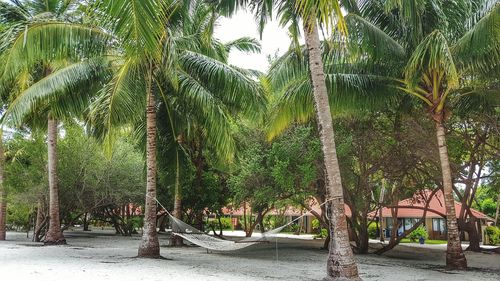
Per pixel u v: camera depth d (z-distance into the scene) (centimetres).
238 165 1942
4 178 2472
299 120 1403
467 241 3472
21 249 1775
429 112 1409
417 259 1845
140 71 1434
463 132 1788
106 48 1346
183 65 1448
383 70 1366
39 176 2233
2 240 2456
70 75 1407
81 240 2564
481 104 1453
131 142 2311
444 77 1341
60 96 1459
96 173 2216
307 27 1031
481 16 1185
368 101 1330
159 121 1717
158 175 1950
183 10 1282
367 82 1319
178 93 1480
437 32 1132
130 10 693
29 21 1182
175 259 1484
